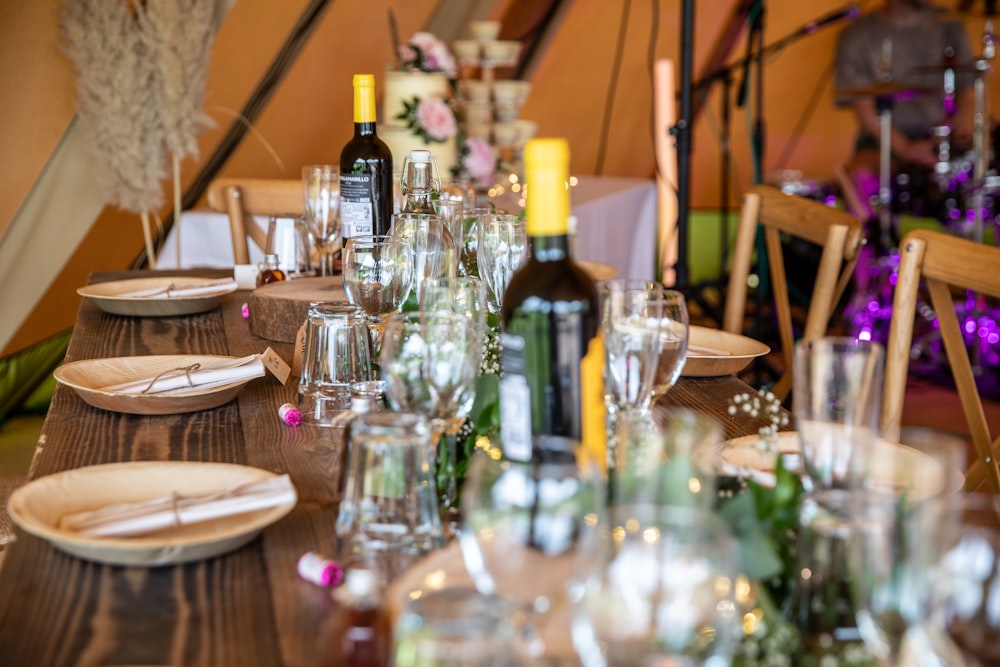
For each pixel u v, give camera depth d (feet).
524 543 2.15
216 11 10.39
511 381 2.76
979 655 2.07
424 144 9.19
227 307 6.22
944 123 16.48
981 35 18.99
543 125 16.35
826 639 2.34
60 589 2.59
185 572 2.69
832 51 17.97
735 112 18.26
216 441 3.76
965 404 4.72
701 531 1.98
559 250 2.75
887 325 15.19
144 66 9.75
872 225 16.01
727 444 3.44
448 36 12.96
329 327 4.27
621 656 1.97
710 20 16.15
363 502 2.76
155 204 10.19
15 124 9.89
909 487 2.58
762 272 11.87
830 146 19.04
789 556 2.51
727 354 4.89
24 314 10.58
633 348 3.31
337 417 4.00
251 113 11.54
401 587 2.39
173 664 2.25
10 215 10.14
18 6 9.62
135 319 5.86
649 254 12.94
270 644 2.34
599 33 15.55
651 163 17.24
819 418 2.70
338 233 6.45
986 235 16.44
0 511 5.84
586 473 2.18
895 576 2.15
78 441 3.73
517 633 2.20
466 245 5.55
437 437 3.06
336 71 11.87
